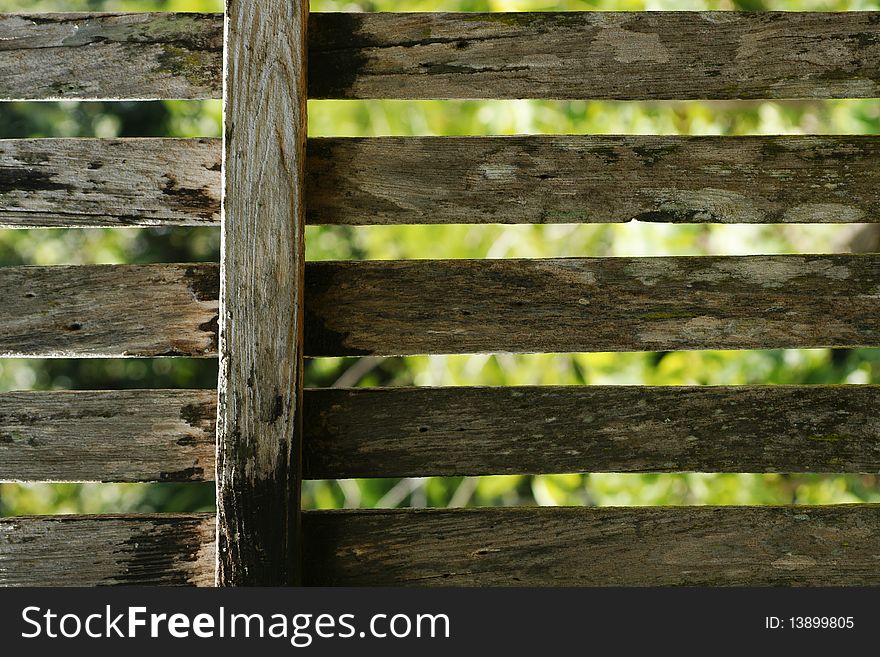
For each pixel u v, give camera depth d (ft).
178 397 4.30
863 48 4.40
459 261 4.33
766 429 4.32
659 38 4.40
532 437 4.31
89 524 4.28
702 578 4.29
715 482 9.73
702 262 4.34
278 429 4.08
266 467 4.07
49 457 4.28
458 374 10.76
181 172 4.33
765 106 9.91
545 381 10.70
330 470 4.28
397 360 14.28
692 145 4.38
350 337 4.30
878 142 4.39
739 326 4.33
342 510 4.30
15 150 4.33
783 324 4.33
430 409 4.31
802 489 10.09
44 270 4.30
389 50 4.37
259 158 4.12
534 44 4.39
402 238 11.01
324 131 10.78
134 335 4.30
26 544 4.27
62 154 4.33
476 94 4.38
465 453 4.30
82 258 17.22
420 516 4.30
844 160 4.38
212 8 10.71
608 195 4.37
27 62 4.34
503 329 4.32
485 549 4.30
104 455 4.28
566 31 4.40
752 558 4.30
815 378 9.64
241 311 4.09
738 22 4.41
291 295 4.10
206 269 4.31
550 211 4.36
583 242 10.80
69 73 4.34
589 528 4.32
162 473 4.27
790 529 4.32
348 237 14.69
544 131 10.08
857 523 4.32
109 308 4.30
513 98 4.39
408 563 4.29
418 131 10.69
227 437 4.08
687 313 4.33
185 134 13.82
